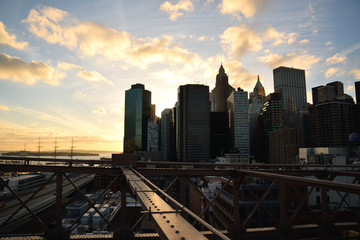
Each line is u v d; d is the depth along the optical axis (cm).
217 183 8712
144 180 839
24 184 14100
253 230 1097
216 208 6047
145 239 1114
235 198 1188
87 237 1112
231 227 1116
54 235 1109
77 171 1253
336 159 10381
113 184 1270
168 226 369
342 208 4725
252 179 5256
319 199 5128
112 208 8412
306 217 4528
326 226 1098
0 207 10238
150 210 454
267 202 4797
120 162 1331
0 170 1214
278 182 991
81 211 7519
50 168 1222
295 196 4953
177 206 454
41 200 11750
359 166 1859
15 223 7831
